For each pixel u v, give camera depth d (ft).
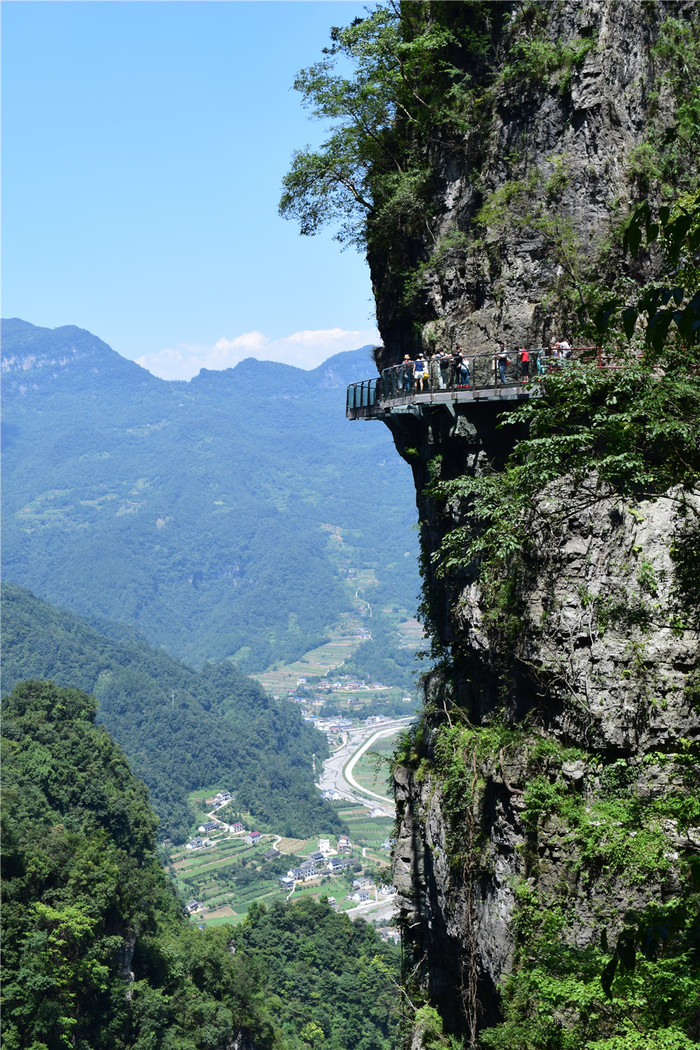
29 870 242.78
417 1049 86.17
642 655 68.44
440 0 97.35
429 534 98.58
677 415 52.80
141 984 261.65
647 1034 47.75
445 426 88.84
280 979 395.75
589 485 71.77
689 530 64.85
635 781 67.92
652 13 86.17
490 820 78.38
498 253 91.04
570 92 85.97
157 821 398.01
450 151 98.48
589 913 66.95
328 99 110.73
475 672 86.99
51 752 370.73
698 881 27.55
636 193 84.07
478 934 78.13
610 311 28.76
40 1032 213.46
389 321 110.83
